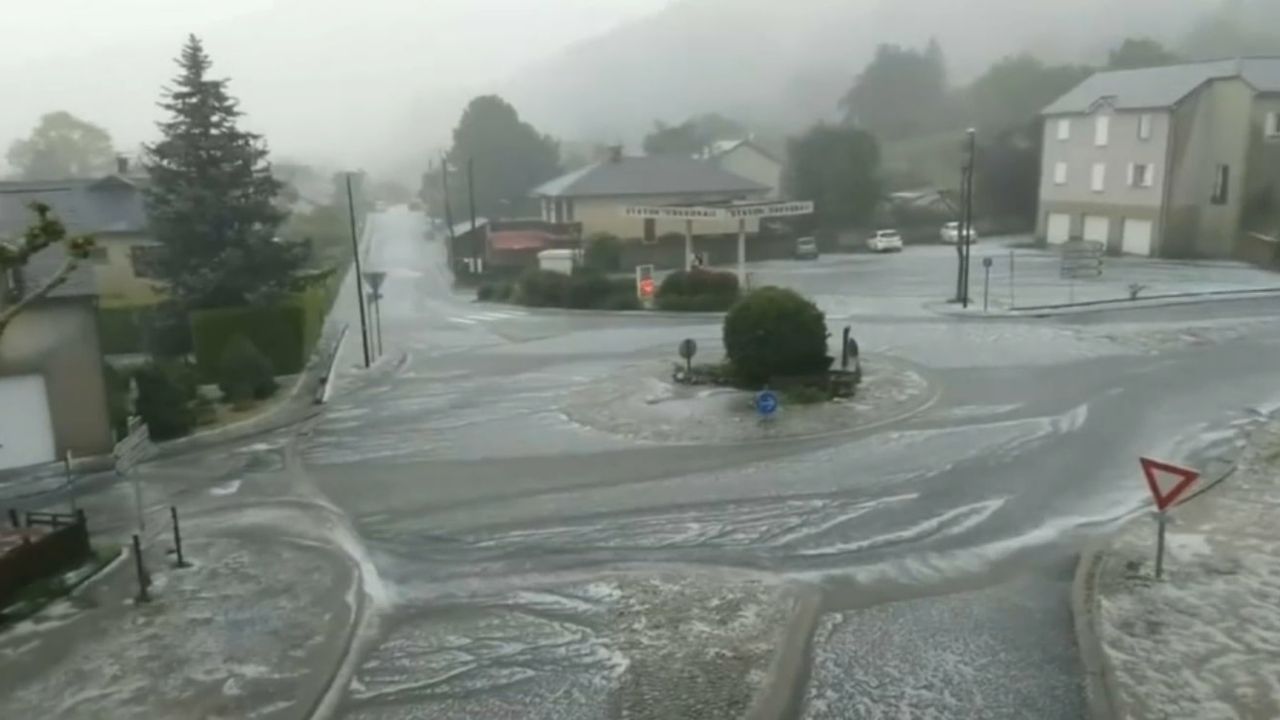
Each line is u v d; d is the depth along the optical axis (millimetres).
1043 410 21219
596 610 12516
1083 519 14953
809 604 12414
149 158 37156
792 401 22516
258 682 10977
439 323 39688
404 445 20891
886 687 10344
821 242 62531
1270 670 10188
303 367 29922
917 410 21516
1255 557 13031
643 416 21969
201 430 22812
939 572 13242
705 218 43375
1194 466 17172
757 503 16172
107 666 11383
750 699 10242
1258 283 39469
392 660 11445
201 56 31328
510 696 10531
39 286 19266
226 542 15414
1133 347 27734
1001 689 10188
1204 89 47344
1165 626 11195
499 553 14609
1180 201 48656
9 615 12664
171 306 30625
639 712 10094
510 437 21016
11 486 18859
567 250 54250
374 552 14867
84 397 20406
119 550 14992
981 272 47250
